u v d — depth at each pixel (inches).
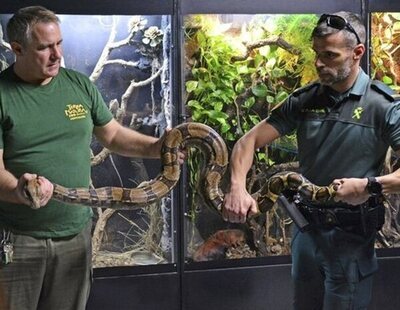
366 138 125.8
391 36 189.5
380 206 130.6
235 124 185.9
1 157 120.7
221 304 188.1
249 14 182.4
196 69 181.2
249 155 134.4
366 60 188.1
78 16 172.6
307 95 132.4
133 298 182.7
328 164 129.3
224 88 183.6
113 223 181.9
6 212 125.5
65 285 131.7
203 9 179.2
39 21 118.2
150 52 178.2
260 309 190.2
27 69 121.4
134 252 183.5
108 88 177.6
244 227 188.5
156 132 181.3
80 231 131.4
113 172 180.9
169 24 177.9
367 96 126.3
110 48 176.1
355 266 129.4
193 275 185.9
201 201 184.2
